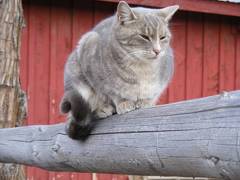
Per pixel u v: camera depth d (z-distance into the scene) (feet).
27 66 27.32
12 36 19.83
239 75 31.50
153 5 27.61
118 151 9.82
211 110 7.63
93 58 11.59
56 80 27.84
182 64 30.35
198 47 30.73
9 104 19.63
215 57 31.09
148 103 12.13
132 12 12.21
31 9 27.48
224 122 7.30
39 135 13.38
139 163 9.15
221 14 29.71
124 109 11.66
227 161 7.14
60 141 12.03
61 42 27.96
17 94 19.97
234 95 7.40
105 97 11.76
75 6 28.22
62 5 28.07
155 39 12.18
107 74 11.58
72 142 11.48
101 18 28.60
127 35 11.93
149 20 12.34
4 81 19.61
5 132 15.71
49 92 27.68
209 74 30.94
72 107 11.70
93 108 11.80
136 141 9.25
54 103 27.76
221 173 7.32
